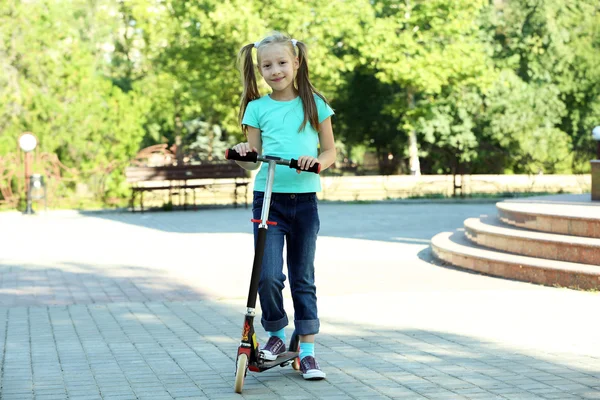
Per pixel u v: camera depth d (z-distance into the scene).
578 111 40.16
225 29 26.69
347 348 6.75
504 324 7.70
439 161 42.03
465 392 5.39
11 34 26.58
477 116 39.41
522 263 10.48
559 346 6.76
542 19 39.59
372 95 41.97
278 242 5.73
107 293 9.90
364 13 29.08
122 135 25.50
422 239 15.56
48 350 6.80
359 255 13.23
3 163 23.77
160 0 30.28
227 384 5.67
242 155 5.54
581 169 35.81
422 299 9.16
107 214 22.67
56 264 12.55
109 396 5.38
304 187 5.74
